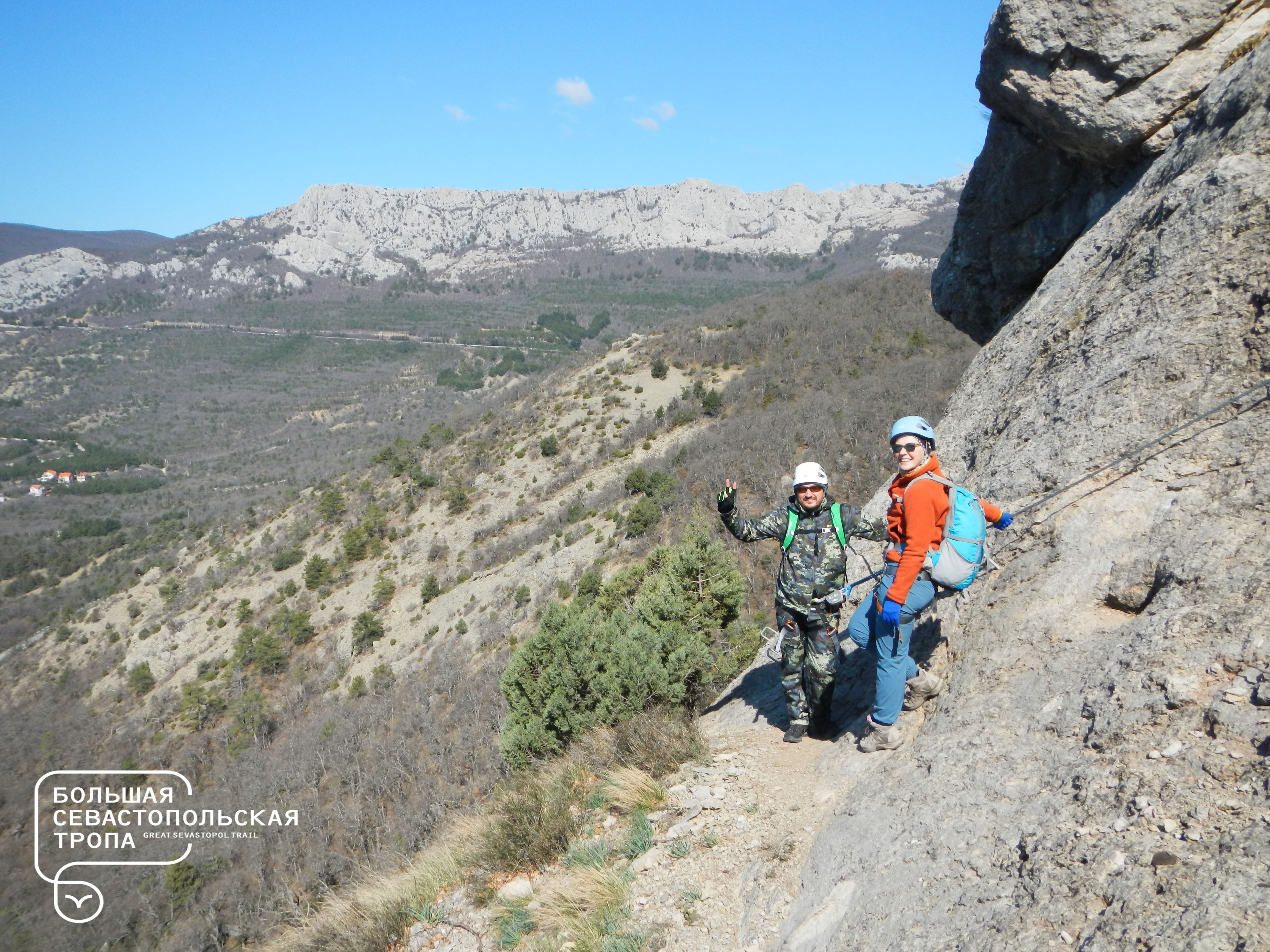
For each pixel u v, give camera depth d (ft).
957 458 17.04
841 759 12.35
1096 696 8.97
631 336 332.60
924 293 280.92
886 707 11.39
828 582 12.80
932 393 162.81
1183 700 7.97
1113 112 19.62
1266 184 12.37
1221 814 6.57
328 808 111.45
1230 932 5.40
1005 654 10.88
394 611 189.57
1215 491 10.09
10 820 147.95
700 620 32.99
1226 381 11.18
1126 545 10.62
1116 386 12.69
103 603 269.64
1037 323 17.35
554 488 217.56
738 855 11.31
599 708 22.79
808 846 10.50
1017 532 12.53
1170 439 11.25
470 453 261.44
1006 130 23.85
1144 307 13.29
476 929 13.56
